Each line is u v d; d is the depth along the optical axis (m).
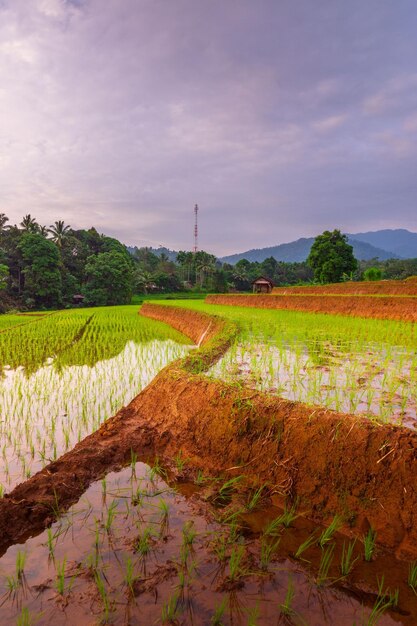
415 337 10.77
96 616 2.48
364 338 10.88
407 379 6.34
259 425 4.31
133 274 79.38
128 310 35.66
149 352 11.48
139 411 5.91
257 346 9.89
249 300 27.75
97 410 6.23
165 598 2.62
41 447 4.92
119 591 2.68
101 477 4.31
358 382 6.24
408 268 85.12
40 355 11.12
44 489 3.80
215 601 2.61
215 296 33.09
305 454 3.82
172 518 3.53
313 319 16.19
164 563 2.95
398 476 3.23
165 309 23.77
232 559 2.92
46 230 72.00
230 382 5.46
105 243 83.19
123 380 8.05
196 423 4.90
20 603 2.59
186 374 5.94
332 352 8.88
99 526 3.40
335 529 3.27
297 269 108.56
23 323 20.95
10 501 3.54
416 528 2.99
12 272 64.56
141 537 3.24
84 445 4.82
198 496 3.91
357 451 3.52
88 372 8.80
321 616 2.48
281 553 3.06
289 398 5.43
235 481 4.09
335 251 57.81
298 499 3.64
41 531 3.38
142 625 2.41
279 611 2.52
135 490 4.03
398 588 2.68
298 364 7.46
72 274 71.75
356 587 2.71
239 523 3.46
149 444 4.96
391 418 4.59
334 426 3.78
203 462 4.48
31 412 6.15
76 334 16.20
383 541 3.05
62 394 7.09
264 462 4.07
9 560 3.02
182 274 102.56
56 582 2.76
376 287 26.97
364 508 3.28
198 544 3.16
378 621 2.44
